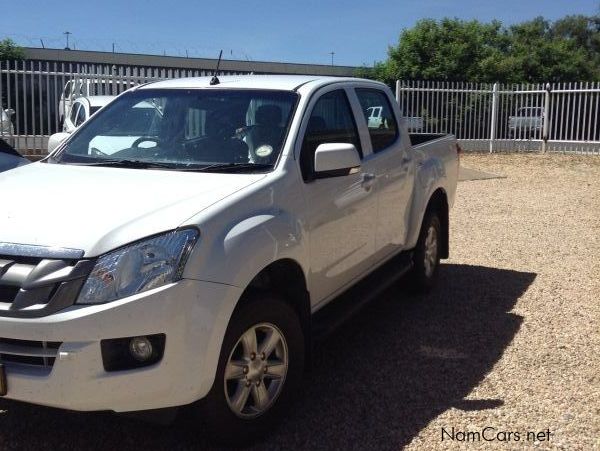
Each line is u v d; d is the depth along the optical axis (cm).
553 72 3541
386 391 433
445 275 718
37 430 379
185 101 470
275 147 414
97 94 1712
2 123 1631
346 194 453
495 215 1089
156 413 324
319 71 3891
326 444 366
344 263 459
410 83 2148
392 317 580
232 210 348
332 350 506
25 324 301
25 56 3034
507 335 536
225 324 328
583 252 827
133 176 395
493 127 2167
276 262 377
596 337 531
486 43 3266
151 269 311
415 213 583
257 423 361
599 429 382
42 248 311
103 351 302
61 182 388
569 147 2139
